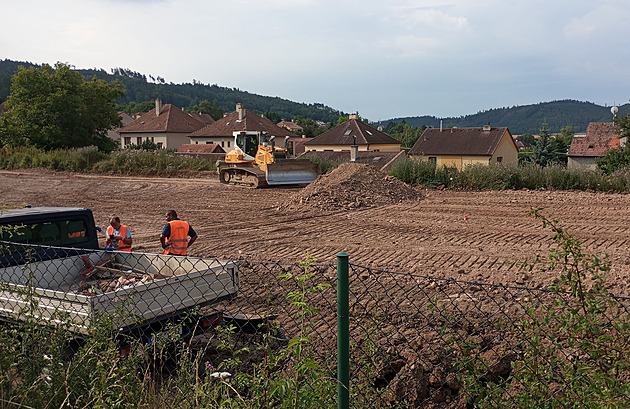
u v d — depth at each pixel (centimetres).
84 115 4356
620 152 2877
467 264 1023
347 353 341
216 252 1198
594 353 328
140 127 7562
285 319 720
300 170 2366
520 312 710
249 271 995
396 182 1969
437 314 715
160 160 2986
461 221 1490
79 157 3152
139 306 521
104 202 2030
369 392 452
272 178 2244
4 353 379
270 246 1251
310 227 1471
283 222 1555
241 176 2378
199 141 7038
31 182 2644
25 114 4116
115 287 675
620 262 988
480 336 607
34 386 353
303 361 367
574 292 339
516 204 1734
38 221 694
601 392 311
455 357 526
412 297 808
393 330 662
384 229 1413
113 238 905
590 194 1894
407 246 1205
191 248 1244
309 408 331
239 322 657
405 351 570
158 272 731
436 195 2003
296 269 988
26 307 457
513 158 5391
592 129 5181
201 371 557
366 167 2023
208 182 2538
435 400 496
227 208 1820
